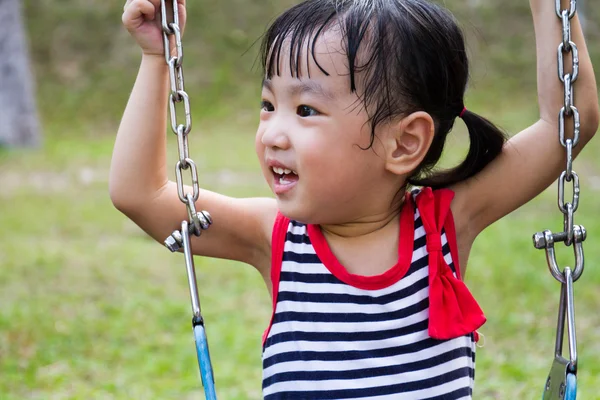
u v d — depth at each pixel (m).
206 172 12.39
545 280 6.61
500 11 19.88
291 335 2.26
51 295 6.52
